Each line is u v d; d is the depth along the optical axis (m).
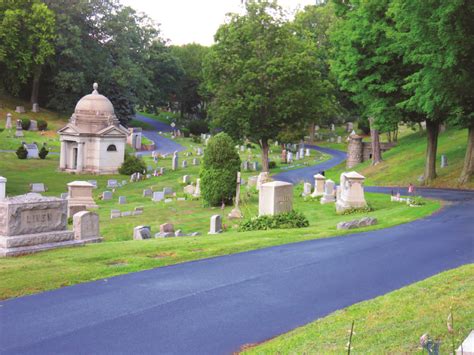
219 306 12.79
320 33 96.94
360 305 12.50
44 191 47.03
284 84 55.47
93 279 14.96
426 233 22.02
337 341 10.15
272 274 15.60
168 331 11.21
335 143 101.25
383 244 19.80
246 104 55.56
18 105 94.62
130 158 61.03
